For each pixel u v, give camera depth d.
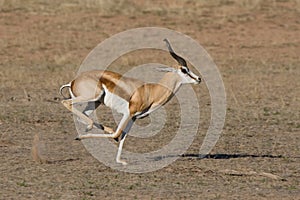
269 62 81.00
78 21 96.12
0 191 30.33
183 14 99.50
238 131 46.41
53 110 53.28
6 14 97.38
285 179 33.34
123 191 30.61
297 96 61.06
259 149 40.94
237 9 102.12
